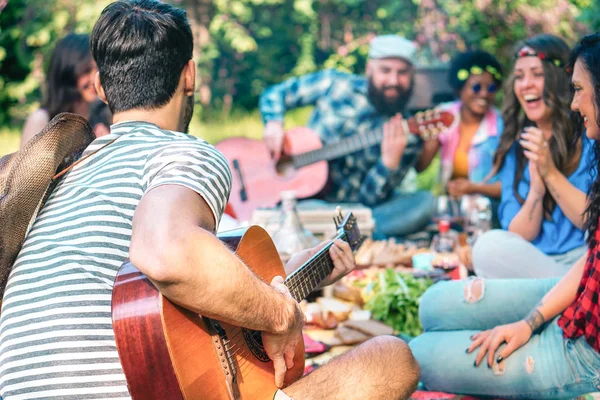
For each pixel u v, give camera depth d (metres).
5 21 10.08
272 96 5.62
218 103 10.86
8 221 1.85
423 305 3.00
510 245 3.39
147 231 1.62
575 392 2.58
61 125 1.93
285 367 1.97
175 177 1.73
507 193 3.70
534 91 3.47
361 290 3.55
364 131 5.68
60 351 1.72
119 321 1.72
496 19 8.23
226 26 10.46
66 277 1.76
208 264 1.62
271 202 5.34
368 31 10.88
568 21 7.95
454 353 2.77
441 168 5.14
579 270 2.66
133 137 1.89
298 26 11.07
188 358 1.75
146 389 1.73
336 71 5.77
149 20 1.96
